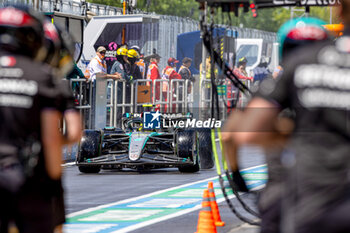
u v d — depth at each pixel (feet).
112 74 210.59
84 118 173.06
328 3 49.70
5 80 38.27
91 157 142.92
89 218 89.92
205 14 53.26
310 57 33.81
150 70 233.76
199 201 105.60
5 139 38.11
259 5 53.11
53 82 38.86
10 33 39.45
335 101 33.09
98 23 229.45
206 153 152.25
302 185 33.27
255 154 177.68
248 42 281.33
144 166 147.74
